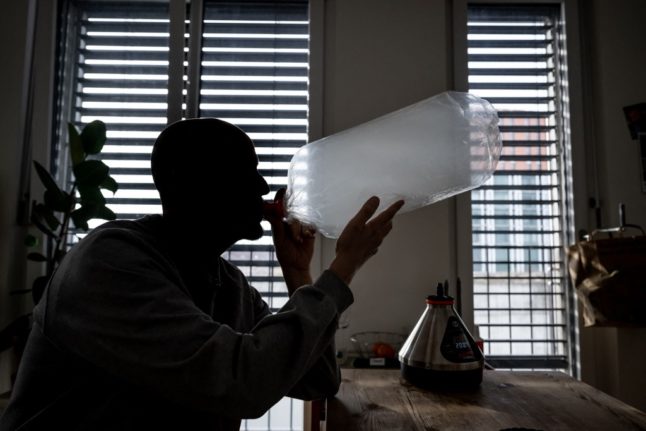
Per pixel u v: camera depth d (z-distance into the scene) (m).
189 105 2.14
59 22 2.23
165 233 0.76
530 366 2.08
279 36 2.20
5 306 2.00
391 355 1.75
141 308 0.59
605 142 2.07
